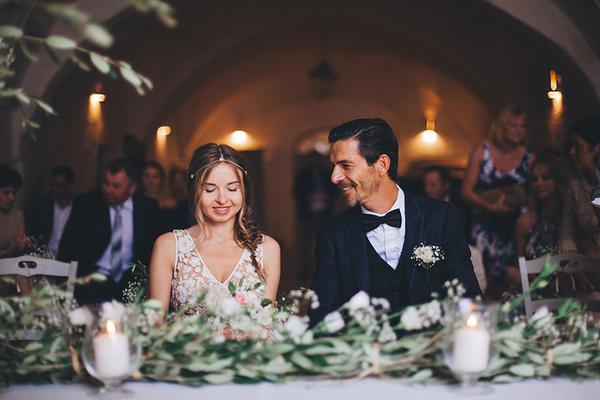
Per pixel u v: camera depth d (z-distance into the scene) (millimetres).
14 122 6410
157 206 6418
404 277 3361
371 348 2412
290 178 16453
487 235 6824
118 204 6199
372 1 10969
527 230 6188
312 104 15984
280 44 13695
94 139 8781
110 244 6172
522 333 2541
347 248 3391
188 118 13031
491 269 6773
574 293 4250
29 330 2762
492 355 2340
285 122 16172
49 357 2479
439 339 2420
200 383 2426
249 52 13586
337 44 13836
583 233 4883
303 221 15109
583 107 6160
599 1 5609
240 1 11156
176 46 11141
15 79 6266
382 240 3377
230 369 2432
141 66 10359
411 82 14336
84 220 6176
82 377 2498
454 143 13742
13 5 2416
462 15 10414
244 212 3619
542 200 5562
